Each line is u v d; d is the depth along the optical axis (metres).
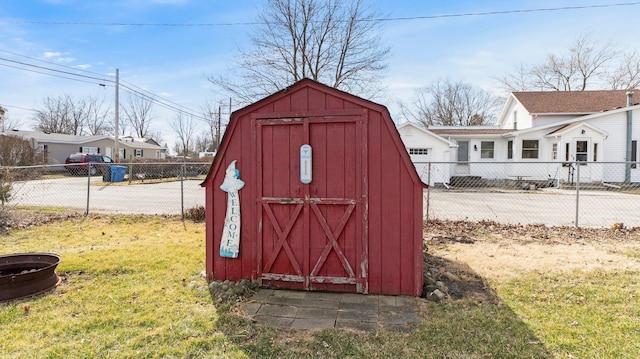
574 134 16.30
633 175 16.55
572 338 2.69
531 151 17.77
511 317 3.06
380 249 3.62
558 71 31.52
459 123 37.06
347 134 3.63
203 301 3.46
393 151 3.55
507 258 4.88
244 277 3.91
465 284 3.92
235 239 3.90
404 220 3.57
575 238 6.13
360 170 3.61
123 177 19.66
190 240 6.01
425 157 16.97
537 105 19.38
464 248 5.46
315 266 3.72
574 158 16.33
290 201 3.74
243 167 3.88
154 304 3.37
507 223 7.82
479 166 18.55
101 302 3.41
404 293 3.60
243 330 2.86
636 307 3.24
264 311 3.24
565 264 4.59
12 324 2.95
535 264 4.59
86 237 6.22
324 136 3.67
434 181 16.89
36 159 22.53
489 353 2.49
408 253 3.57
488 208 10.23
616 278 4.03
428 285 3.78
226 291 3.68
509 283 3.93
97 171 22.64
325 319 3.07
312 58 21.03
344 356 2.47
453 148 17.72
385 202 3.59
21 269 4.18
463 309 3.25
